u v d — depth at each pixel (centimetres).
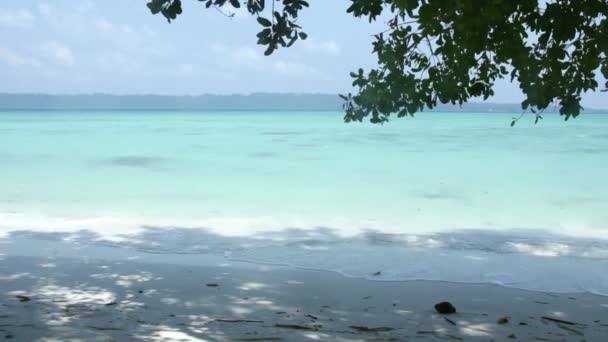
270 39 548
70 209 1331
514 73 579
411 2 521
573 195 1645
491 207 1436
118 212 1296
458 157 2802
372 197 1591
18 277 707
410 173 2164
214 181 1902
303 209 1376
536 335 534
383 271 774
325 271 770
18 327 519
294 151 3112
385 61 648
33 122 7256
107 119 9025
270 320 561
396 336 521
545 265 820
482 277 753
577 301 655
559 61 556
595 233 1098
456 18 551
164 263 793
